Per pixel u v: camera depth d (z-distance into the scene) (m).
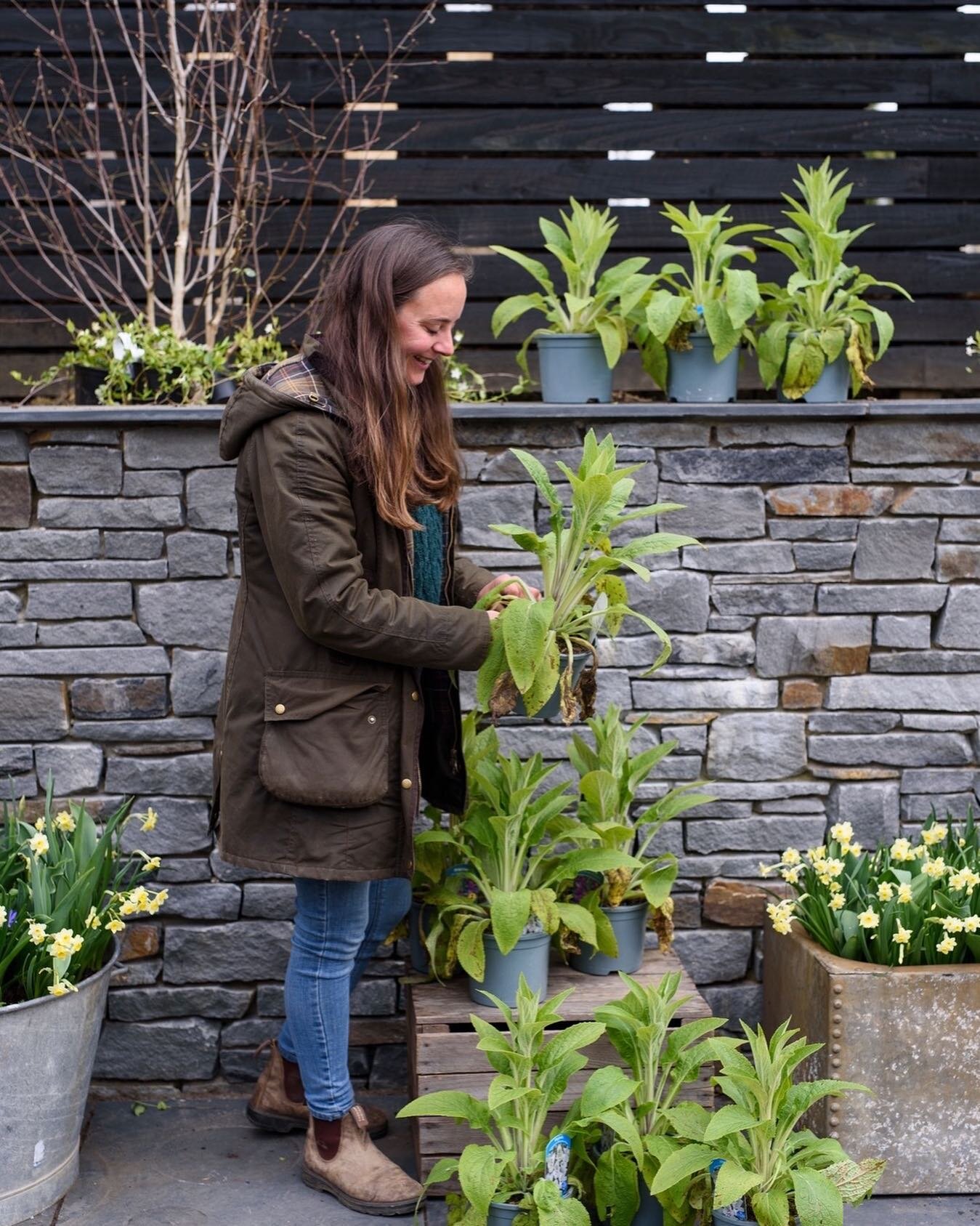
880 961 2.25
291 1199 2.21
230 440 1.98
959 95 3.11
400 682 2.03
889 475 2.62
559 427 2.59
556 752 2.65
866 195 3.13
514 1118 1.97
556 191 3.11
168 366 2.67
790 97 3.09
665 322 2.47
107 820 2.59
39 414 2.45
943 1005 2.20
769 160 3.12
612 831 2.33
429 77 3.06
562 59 3.08
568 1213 1.85
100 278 3.16
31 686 2.56
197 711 2.58
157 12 2.96
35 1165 2.11
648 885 2.35
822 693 2.67
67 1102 2.15
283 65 3.06
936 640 2.67
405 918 2.53
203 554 2.55
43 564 2.54
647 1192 2.04
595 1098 1.95
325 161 3.07
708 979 2.69
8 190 2.93
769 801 2.68
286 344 3.17
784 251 2.69
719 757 2.66
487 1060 2.21
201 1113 2.54
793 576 2.63
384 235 1.95
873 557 2.64
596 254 2.61
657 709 2.65
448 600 2.27
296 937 2.15
